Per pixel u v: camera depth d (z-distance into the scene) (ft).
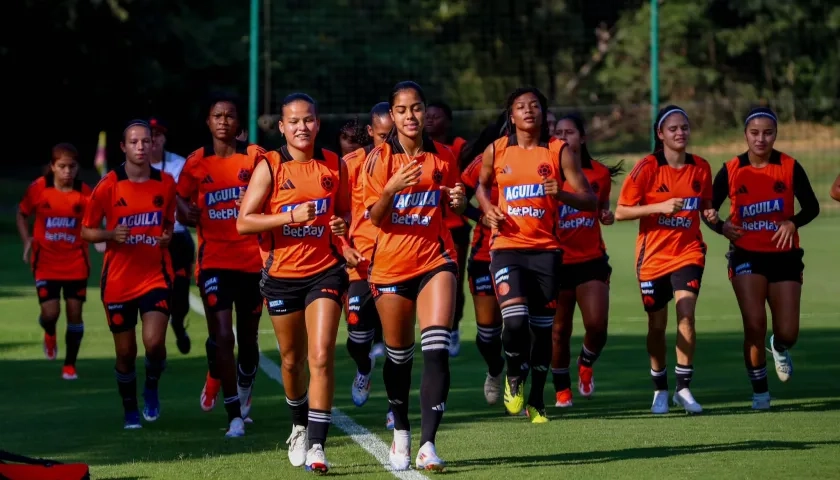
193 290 181.47
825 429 78.43
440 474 65.82
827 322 141.38
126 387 85.05
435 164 67.72
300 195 67.67
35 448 76.54
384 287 67.21
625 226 277.64
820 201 303.48
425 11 379.96
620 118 398.21
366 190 69.00
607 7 419.95
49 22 354.74
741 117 388.57
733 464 66.95
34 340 135.54
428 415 65.72
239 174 84.48
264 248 68.44
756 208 88.22
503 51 396.57
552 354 89.56
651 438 75.97
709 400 93.35
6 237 274.98
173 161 114.62
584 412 88.69
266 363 117.39
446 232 68.18
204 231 84.99
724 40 421.59
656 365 87.40
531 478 64.18
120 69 368.48
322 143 353.31
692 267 86.89
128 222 84.69
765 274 88.33
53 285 116.06
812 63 423.64
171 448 76.28
